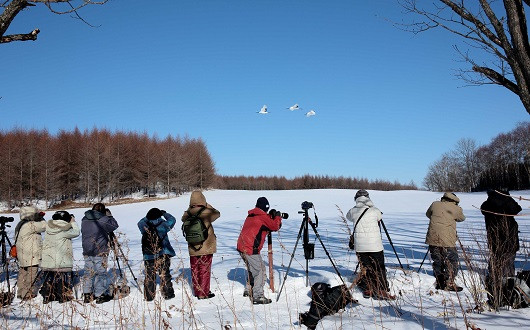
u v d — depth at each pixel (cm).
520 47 258
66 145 6525
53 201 5966
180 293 653
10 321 489
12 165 5459
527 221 1639
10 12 300
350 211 609
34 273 653
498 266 500
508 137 6856
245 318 493
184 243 1401
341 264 815
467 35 309
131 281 736
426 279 663
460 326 403
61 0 323
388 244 1109
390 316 460
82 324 486
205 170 7025
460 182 8625
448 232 596
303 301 575
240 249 588
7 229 2117
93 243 623
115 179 5909
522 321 412
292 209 2888
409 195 4144
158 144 7156
